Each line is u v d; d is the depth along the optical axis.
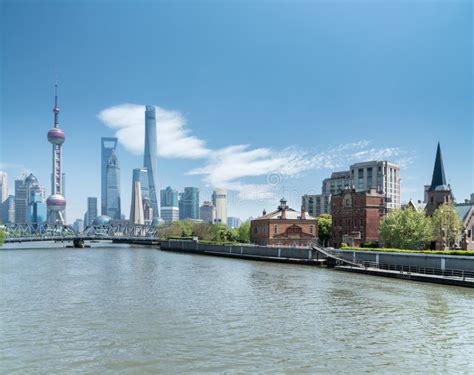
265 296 50.84
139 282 65.44
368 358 27.55
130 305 45.09
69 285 61.81
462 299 48.09
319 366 26.09
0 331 34.06
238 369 25.55
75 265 100.25
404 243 97.19
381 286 59.16
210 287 59.25
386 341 31.23
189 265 100.50
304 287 58.69
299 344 30.47
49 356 27.97
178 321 37.44
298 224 145.75
